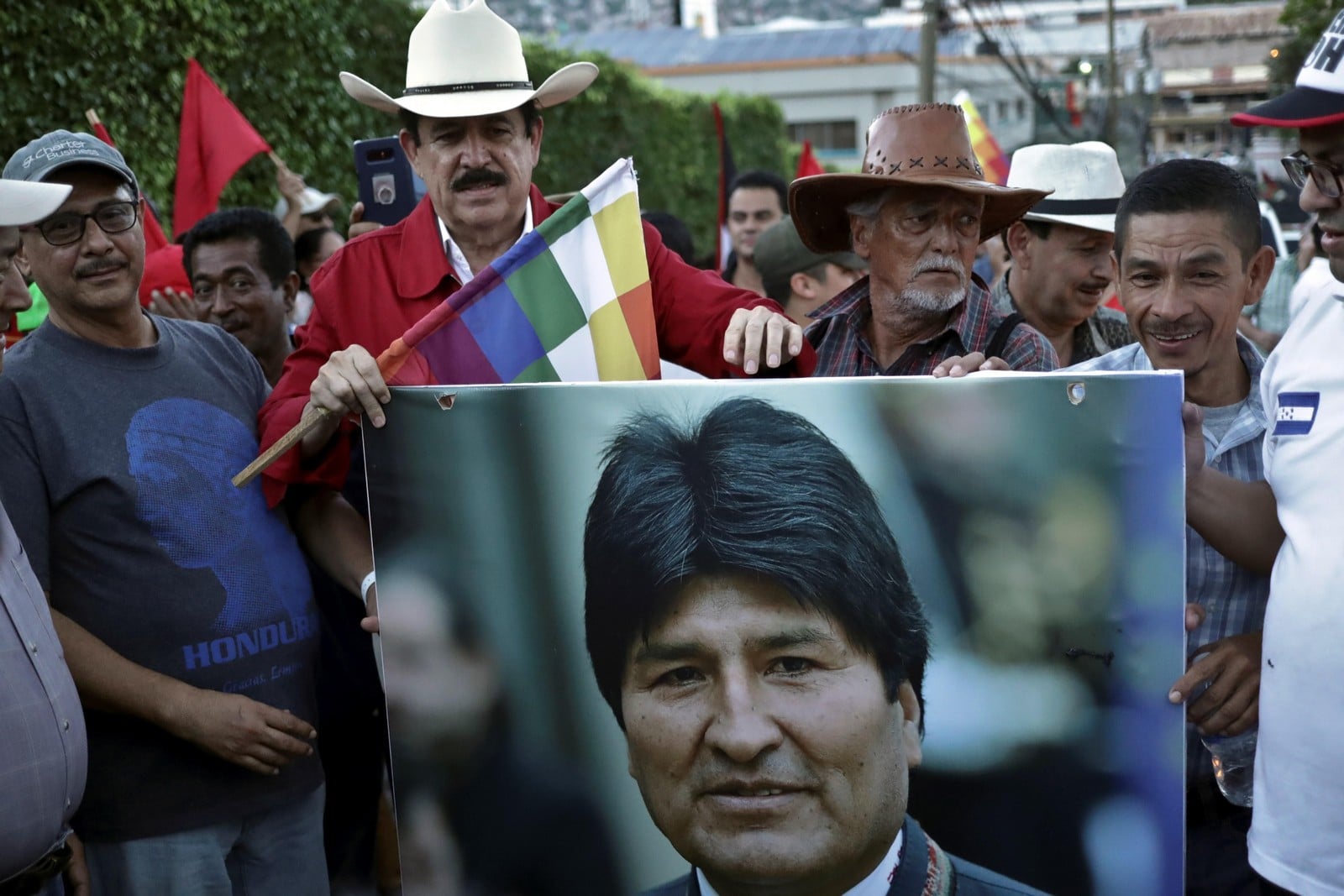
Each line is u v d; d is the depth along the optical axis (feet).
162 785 8.90
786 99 146.72
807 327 10.36
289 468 8.87
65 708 7.98
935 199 9.45
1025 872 6.99
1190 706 8.16
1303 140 7.33
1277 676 7.34
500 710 7.45
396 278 9.83
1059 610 6.89
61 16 23.25
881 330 9.96
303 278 17.97
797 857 7.13
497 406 7.34
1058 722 6.91
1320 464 7.24
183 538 8.85
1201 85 117.08
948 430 6.92
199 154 18.43
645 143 48.93
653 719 7.25
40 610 8.11
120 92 24.35
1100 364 9.26
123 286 9.05
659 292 9.72
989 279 24.54
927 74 57.77
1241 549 7.88
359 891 10.94
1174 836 6.86
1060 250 12.78
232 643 8.95
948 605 6.97
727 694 7.13
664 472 7.20
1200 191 8.27
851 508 7.02
